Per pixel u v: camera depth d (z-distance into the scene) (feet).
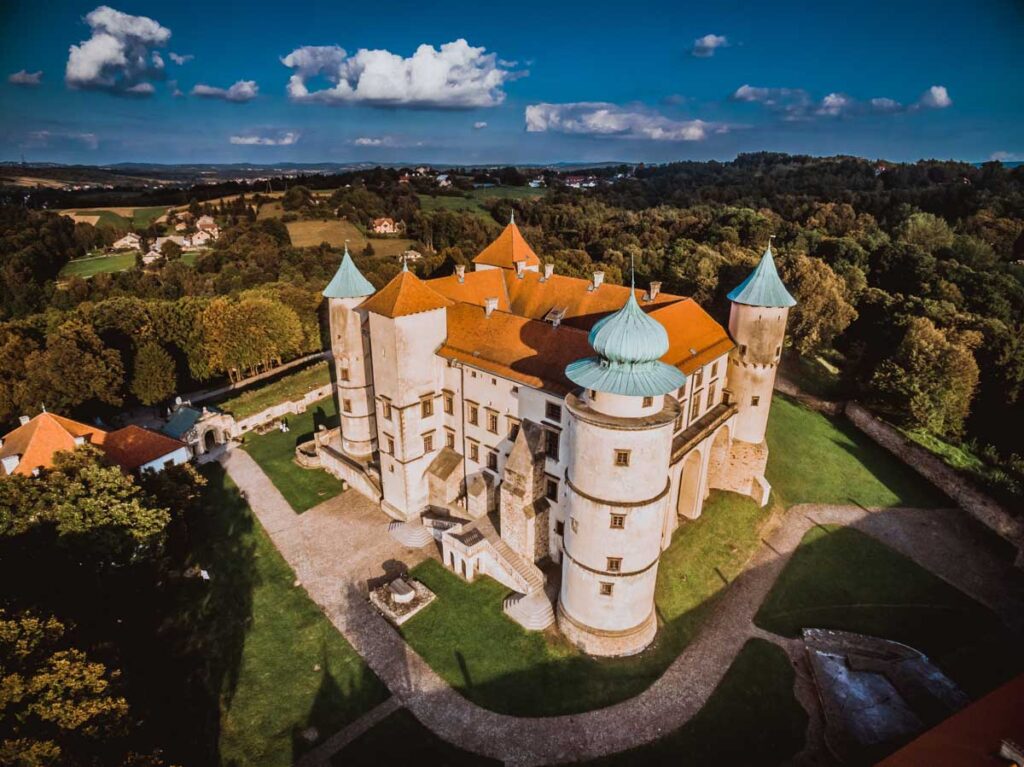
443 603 134.62
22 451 164.76
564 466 132.36
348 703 112.27
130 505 125.90
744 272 294.25
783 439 201.57
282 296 304.50
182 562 148.97
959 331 242.78
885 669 115.03
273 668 119.34
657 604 131.95
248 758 102.22
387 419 157.58
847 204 497.87
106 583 122.93
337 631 127.95
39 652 87.10
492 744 104.68
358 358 182.39
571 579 119.96
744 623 129.80
